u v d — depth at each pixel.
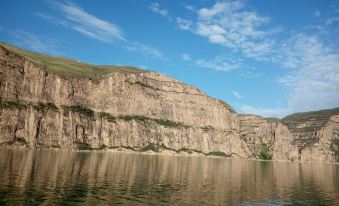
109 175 99.31
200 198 73.50
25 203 53.97
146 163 166.50
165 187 85.62
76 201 59.03
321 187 110.69
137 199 66.12
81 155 191.75
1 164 100.50
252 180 121.38
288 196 86.19
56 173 91.81
